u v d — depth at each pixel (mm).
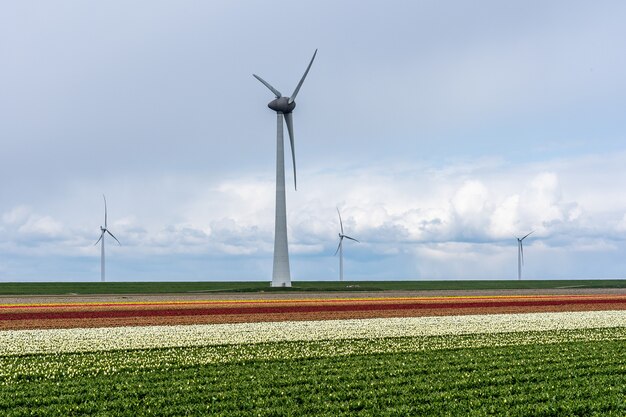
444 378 24422
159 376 24875
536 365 27109
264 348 31812
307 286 107062
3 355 29453
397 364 27297
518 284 128625
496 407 20203
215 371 25891
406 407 20141
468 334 37312
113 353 30219
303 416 19328
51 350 30938
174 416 19500
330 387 22922
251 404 20609
